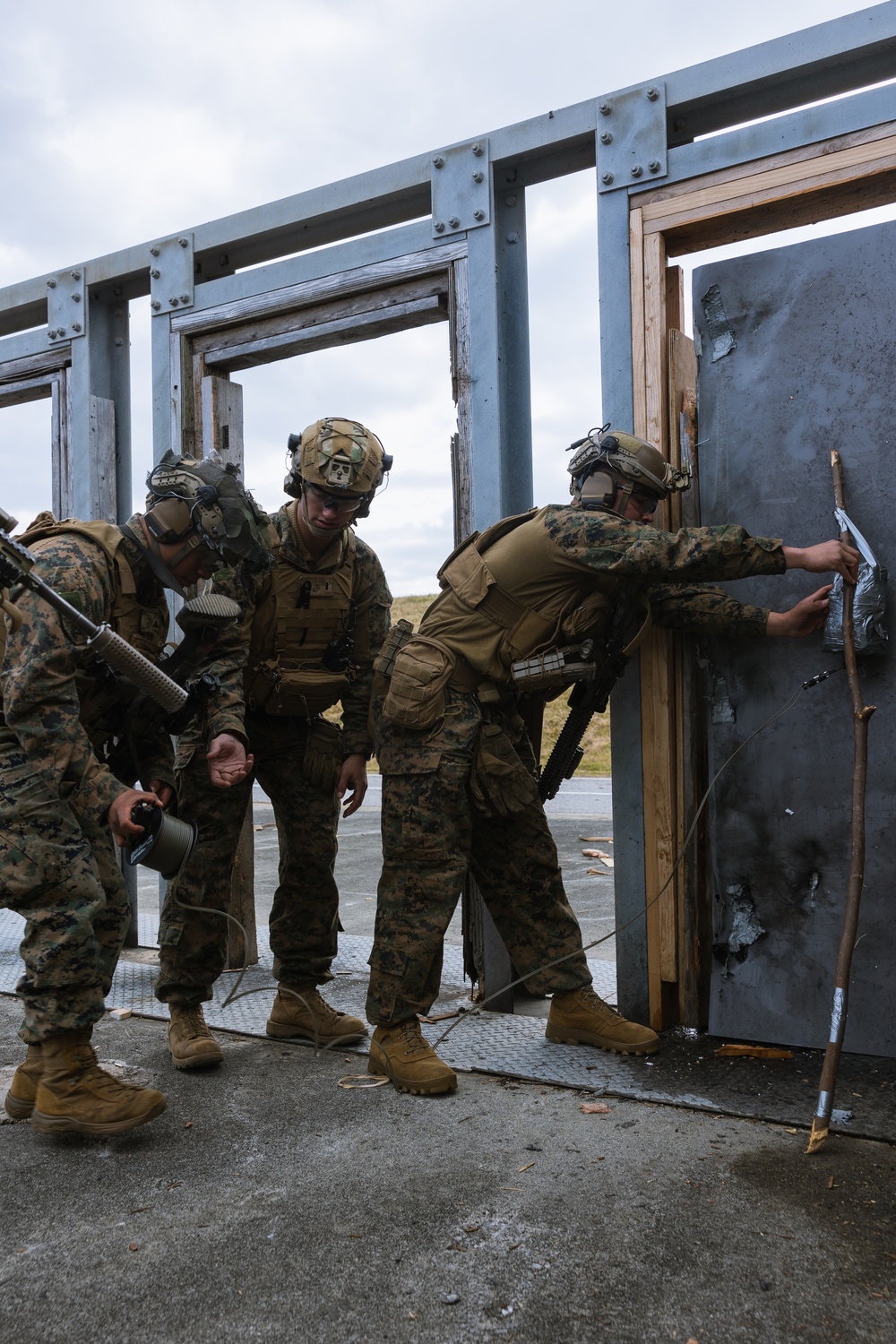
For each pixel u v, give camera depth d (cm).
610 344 291
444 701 255
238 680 260
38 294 428
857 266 260
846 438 261
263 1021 305
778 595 270
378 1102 239
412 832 251
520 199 324
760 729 271
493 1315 153
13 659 208
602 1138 215
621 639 261
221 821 273
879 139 253
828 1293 157
